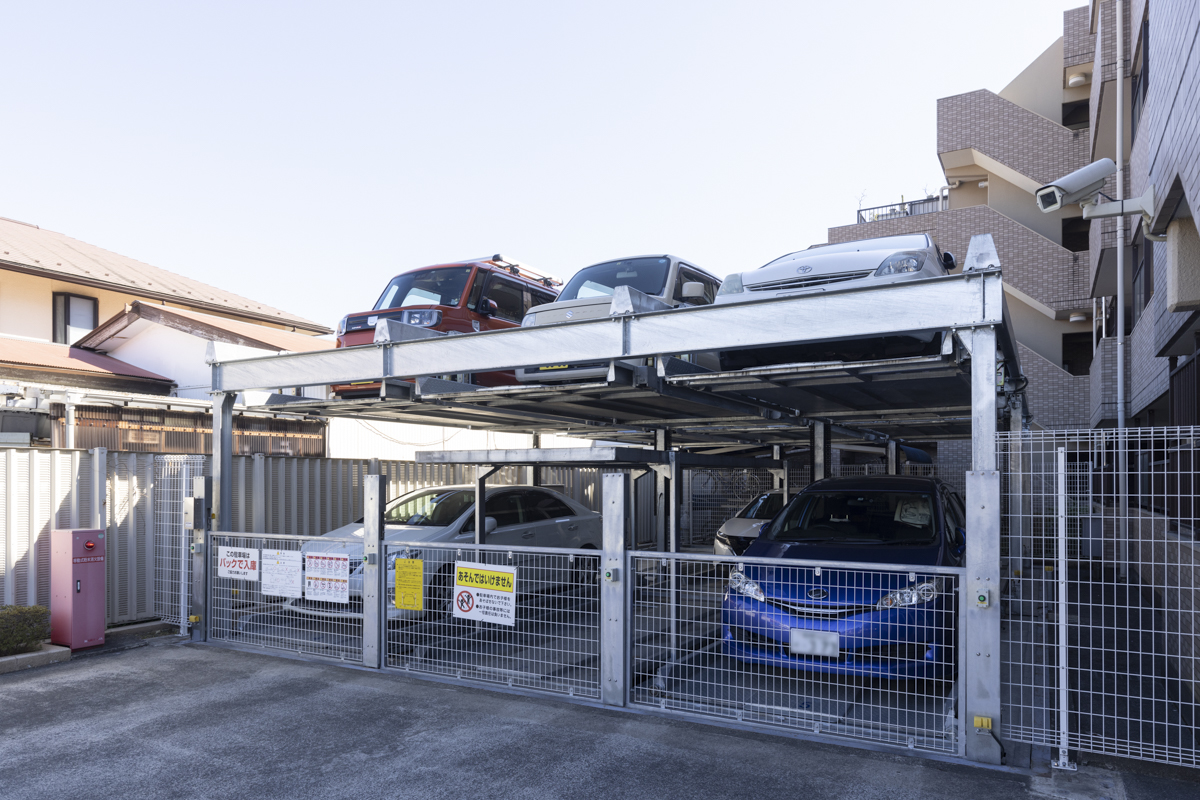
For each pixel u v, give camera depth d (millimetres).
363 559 6957
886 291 5203
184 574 8133
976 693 4680
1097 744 4867
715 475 15406
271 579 7371
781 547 6891
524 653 7039
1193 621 5840
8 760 4711
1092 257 14938
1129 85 13062
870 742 4953
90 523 8211
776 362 6863
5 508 7629
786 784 4348
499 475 14281
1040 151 21016
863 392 7578
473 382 8508
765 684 5965
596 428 10945
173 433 12203
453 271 9906
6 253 18203
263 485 10000
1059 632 4637
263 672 6688
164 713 5586
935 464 18250
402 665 6809
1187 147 5332
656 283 8453
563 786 4332
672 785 4340
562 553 5996
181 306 21375
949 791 4238
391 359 7332
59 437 10930
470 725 5324
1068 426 19016
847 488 7793
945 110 22047
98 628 7504
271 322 23406
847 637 5543
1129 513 11227
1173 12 5875
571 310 7781
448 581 6793
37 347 16406
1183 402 7980
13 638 6879
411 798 4195
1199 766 4375
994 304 4852
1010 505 5695
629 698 5719
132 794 4246
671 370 6570
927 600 5617
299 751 4855
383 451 14461
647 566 6105
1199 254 6465
